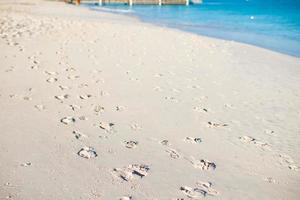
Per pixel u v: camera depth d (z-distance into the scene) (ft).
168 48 27.89
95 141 11.85
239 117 14.64
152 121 13.71
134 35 33.86
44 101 14.89
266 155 11.72
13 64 19.74
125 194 9.30
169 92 17.02
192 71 21.02
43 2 86.22
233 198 9.46
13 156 10.63
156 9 91.81
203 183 10.00
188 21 60.80
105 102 15.25
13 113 13.53
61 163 10.44
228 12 87.86
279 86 19.19
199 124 13.73
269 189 9.93
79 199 8.99
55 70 19.20
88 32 33.73
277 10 98.37
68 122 13.08
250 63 24.58
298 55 30.86
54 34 30.89
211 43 31.81
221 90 17.85
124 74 19.34
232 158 11.40
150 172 10.33
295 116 15.06
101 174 10.05
